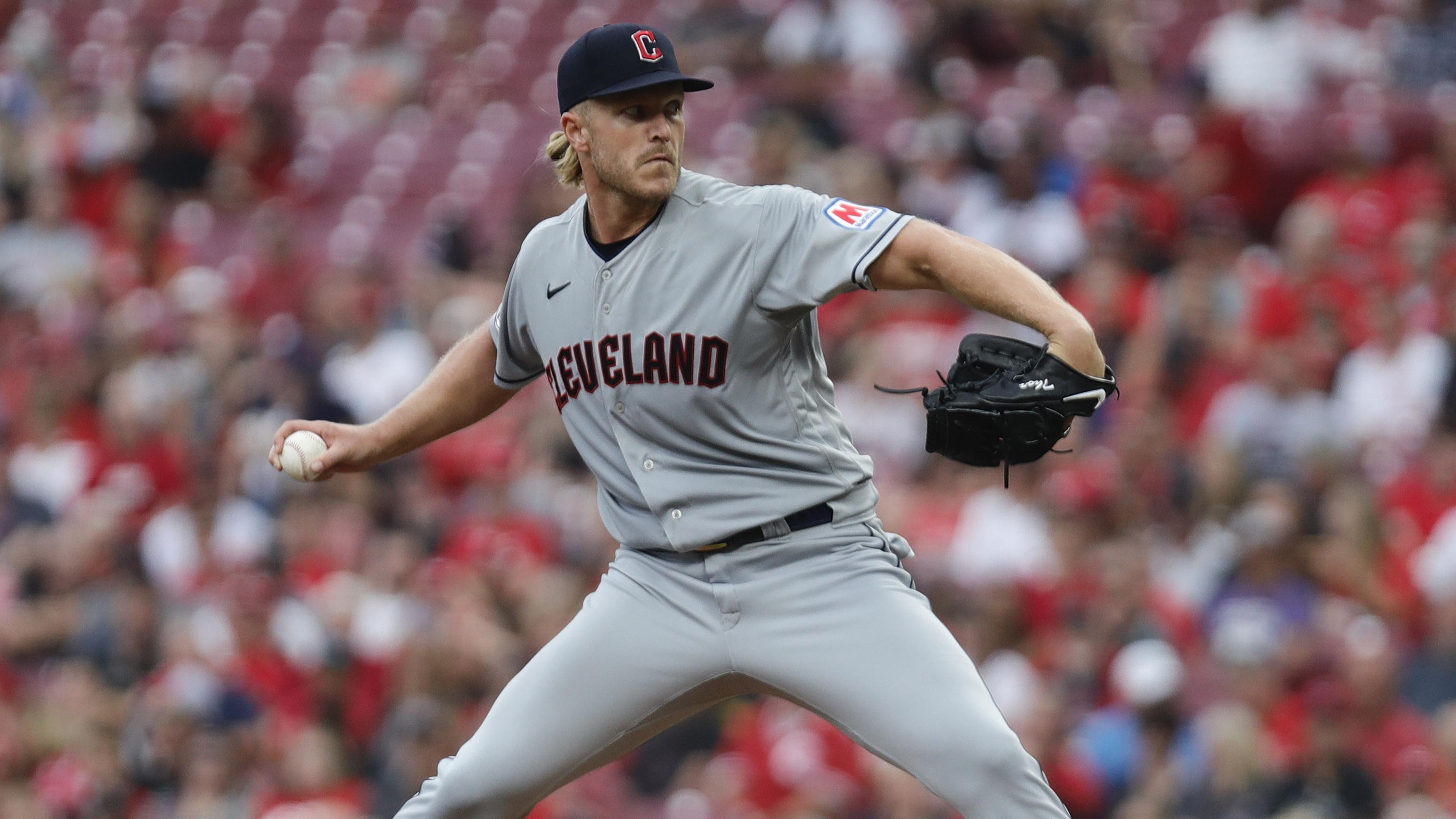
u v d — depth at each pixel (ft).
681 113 42.65
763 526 43.86
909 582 44.86
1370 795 82.99
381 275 151.02
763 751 95.76
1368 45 159.53
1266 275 122.31
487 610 101.76
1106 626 93.15
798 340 44.11
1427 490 103.30
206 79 187.42
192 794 100.53
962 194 137.90
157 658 114.21
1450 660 89.15
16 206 178.29
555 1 192.24
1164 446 107.96
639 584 45.39
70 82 195.11
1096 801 86.84
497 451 124.57
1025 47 161.79
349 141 180.04
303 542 116.88
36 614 118.21
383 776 95.91
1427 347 112.57
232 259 167.43
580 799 94.68
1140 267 126.62
